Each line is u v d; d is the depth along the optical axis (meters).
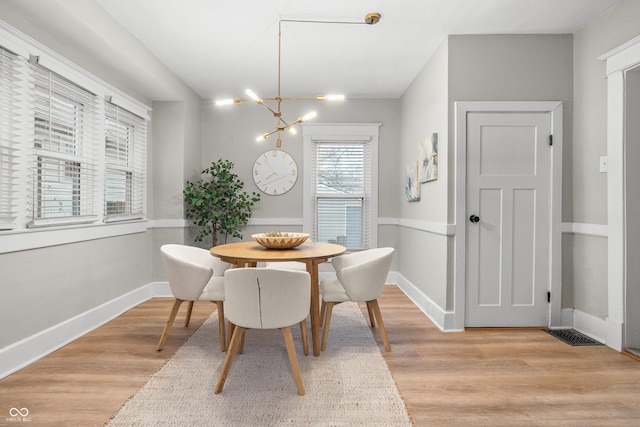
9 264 2.09
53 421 1.61
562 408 1.73
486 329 2.85
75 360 2.24
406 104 4.18
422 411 1.71
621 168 2.40
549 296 2.87
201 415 1.65
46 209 2.48
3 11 2.03
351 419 1.63
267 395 1.83
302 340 2.42
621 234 2.40
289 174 4.53
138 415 1.65
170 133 3.90
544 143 2.84
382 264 2.34
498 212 2.85
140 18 2.59
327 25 2.70
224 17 2.58
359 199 4.59
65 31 2.34
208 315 3.20
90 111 2.87
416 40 2.94
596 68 2.61
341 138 4.52
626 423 1.62
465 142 2.82
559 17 2.60
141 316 3.16
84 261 2.77
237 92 4.25
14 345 2.11
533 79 2.84
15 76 2.13
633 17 2.30
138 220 3.61
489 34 2.84
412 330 2.83
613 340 2.46
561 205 2.85
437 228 3.00
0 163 2.06
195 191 3.89
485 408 1.73
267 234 2.79
